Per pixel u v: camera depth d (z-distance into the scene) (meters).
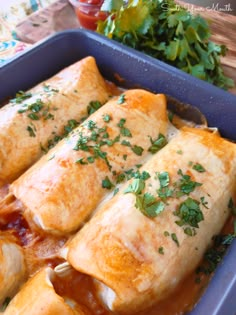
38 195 0.25
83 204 0.26
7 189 0.29
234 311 0.20
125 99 0.30
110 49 0.33
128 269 0.22
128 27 0.35
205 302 0.20
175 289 0.23
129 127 0.29
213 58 0.36
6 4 0.48
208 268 0.24
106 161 0.27
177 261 0.23
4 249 0.23
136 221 0.23
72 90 0.32
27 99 0.31
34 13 0.45
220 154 0.26
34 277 0.23
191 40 0.36
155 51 0.36
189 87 0.30
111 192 0.27
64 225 0.25
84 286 0.23
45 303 0.21
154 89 0.33
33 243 0.26
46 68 0.35
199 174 0.25
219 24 0.42
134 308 0.22
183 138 0.28
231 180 0.26
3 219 0.27
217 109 0.30
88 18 0.41
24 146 0.29
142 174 0.25
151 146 0.29
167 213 0.23
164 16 0.36
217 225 0.25
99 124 0.28
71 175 0.26
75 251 0.23
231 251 0.23
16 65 0.33
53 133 0.30
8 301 0.23
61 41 0.34
